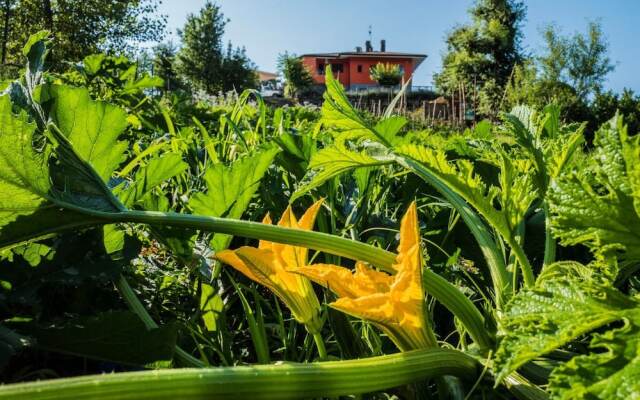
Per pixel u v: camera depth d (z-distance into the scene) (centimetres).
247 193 164
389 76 6334
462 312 123
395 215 245
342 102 202
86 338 113
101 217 129
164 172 158
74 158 133
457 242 206
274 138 215
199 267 170
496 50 5638
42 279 129
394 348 160
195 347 152
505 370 85
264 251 117
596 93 3697
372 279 109
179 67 6253
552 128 197
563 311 90
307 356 149
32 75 163
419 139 421
